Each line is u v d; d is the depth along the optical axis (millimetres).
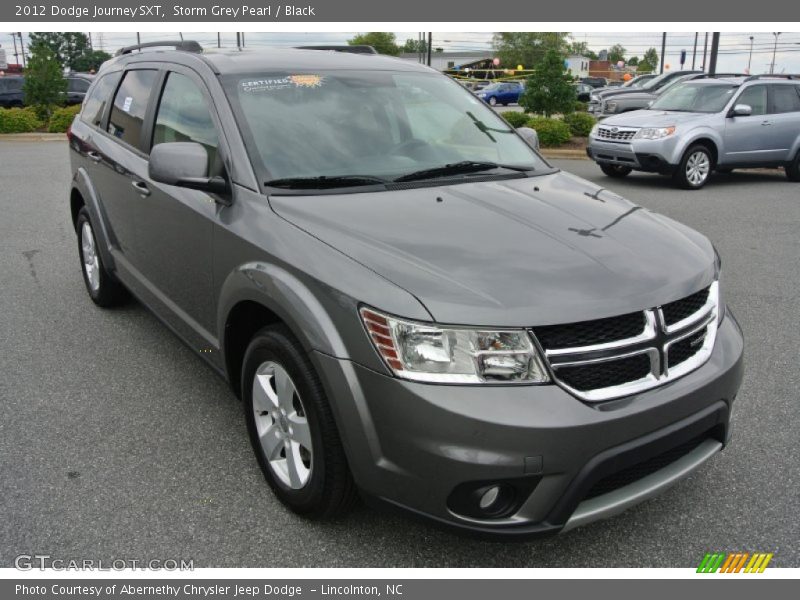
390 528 3012
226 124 3455
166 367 4531
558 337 2471
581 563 2840
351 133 3625
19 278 6371
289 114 3592
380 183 3379
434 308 2434
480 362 2412
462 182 3512
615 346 2525
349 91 3867
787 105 12750
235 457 3520
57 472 3373
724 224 9031
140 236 4285
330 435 2691
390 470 2516
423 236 2828
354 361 2545
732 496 3246
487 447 2371
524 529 2473
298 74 3852
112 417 3896
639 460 2555
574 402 2443
